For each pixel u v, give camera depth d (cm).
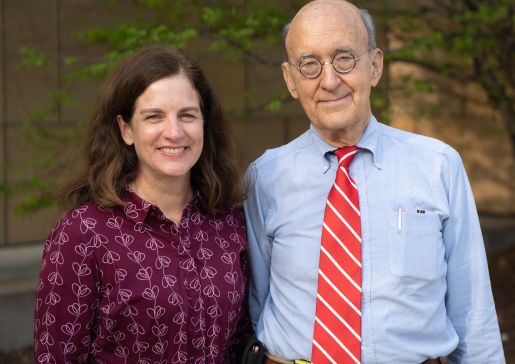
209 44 629
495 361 282
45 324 263
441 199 276
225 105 702
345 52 268
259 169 303
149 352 265
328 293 270
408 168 280
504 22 625
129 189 275
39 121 706
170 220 272
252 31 534
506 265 837
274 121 938
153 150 269
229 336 285
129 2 693
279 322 285
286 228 287
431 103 810
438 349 273
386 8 646
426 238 272
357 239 273
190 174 291
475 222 282
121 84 269
